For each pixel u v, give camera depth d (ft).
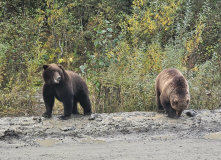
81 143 31.68
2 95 45.32
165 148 29.89
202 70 52.16
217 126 36.86
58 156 27.73
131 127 35.96
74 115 40.19
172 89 38.70
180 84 38.70
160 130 35.60
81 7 75.20
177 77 39.40
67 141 32.19
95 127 35.73
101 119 38.06
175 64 50.78
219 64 59.41
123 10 77.97
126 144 31.30
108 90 45.70
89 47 69.92
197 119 38.91
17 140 32.40
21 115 43.47
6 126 35.35
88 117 39.22
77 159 26.96
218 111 42.47
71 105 38.19
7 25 60.44
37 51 55.06
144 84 46.96
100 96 44.73
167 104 39.81
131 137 33.58
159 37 65.16
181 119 38.88
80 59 67.56
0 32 60.44
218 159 26.94
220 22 71.00
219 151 29.07
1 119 37.86
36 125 35.86
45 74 36.45
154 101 46.24
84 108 40.70
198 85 48.49
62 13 66.80
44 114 38.88
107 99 45.19
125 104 45.29
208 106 47.14
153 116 40.09
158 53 53.83
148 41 66.49
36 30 63.62
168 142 31.91
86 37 71.26
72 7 73.67
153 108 45.73
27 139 32.60
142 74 50.16
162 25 64.75
